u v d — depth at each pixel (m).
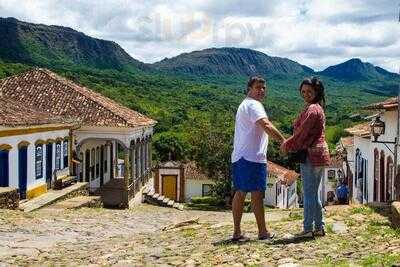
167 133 67.44
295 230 9.75
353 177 31.58
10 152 21.83
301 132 7.95
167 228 12.43
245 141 8.11
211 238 9.57
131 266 7.46
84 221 15.64
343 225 10.01
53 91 34.03
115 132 31.19
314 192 8.39
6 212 16.33
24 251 9.78
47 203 22.70
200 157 46.28
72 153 30.88
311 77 8.13
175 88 106.00
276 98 111.88
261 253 7.55
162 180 51.88
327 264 6.58
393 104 18.73
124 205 29.86
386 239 8.26
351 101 133.62
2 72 74.38
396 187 16.38
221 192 45.16
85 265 7.81
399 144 17.56
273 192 48.12
